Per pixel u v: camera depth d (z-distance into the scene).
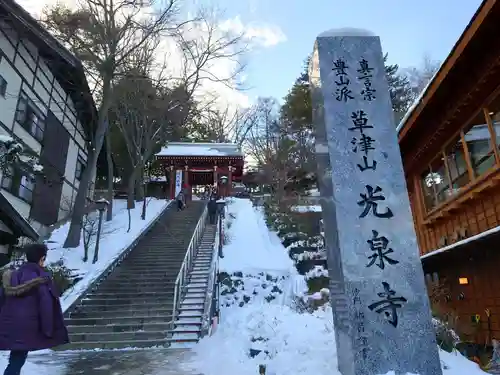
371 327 4.46
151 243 15.44
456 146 10.30
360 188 5.01
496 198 8.63
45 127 18.14
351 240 4.80
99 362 5.86
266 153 33.03
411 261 4.74
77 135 22.50
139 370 5.34
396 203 4.96
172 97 21.48
